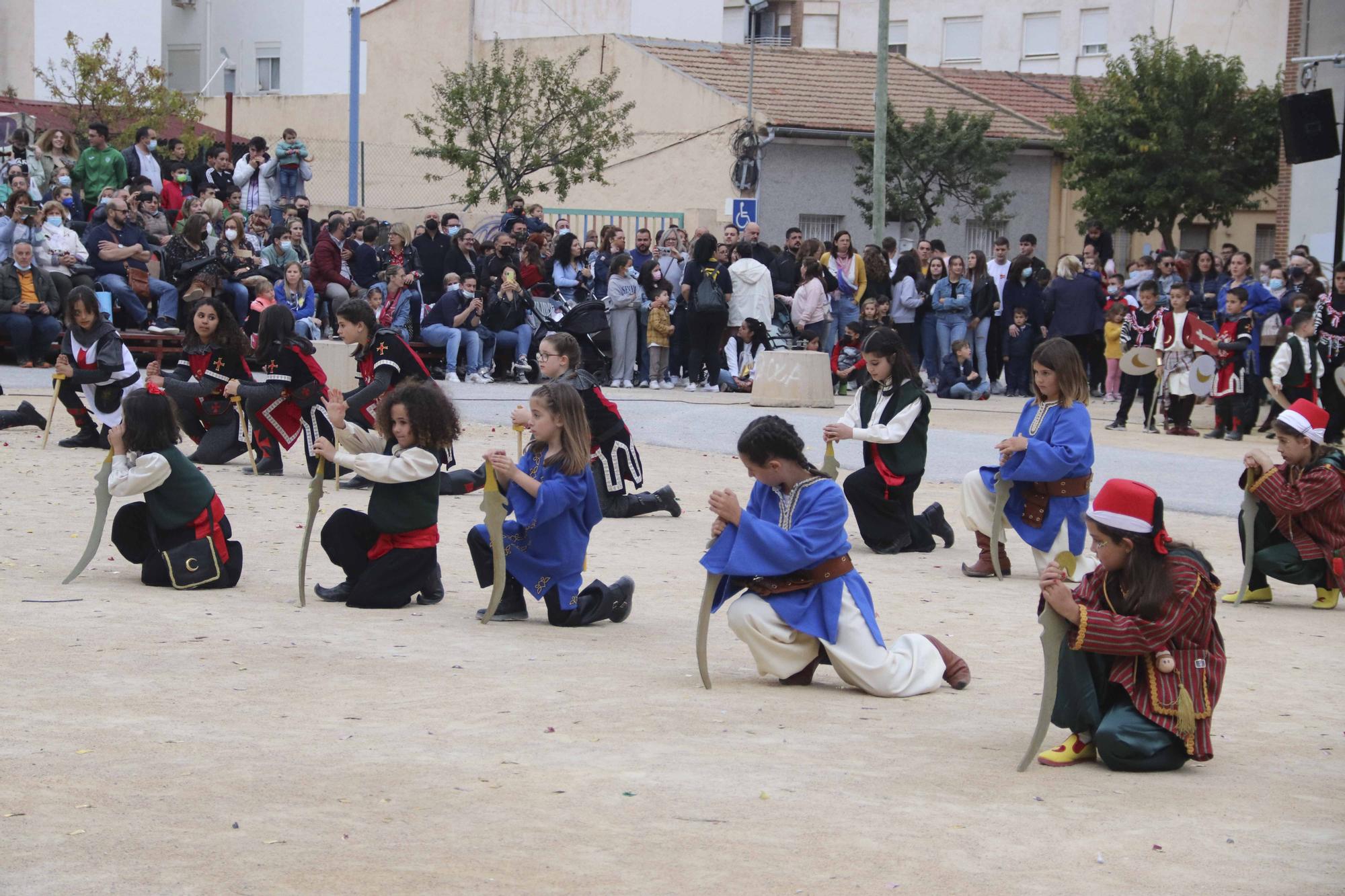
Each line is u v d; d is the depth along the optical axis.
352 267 22.06
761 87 35.56
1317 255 28.97
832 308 23.17
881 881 4.56
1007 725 6.55
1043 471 9.66
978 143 34.28
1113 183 36.47
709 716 6.49
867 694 7.02
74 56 34.72
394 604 8.65
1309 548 9.62
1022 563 10.91
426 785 5.38
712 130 34.34
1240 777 5.85
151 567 8.91
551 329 22.36
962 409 21.70
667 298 23.09
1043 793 5.54
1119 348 24.59
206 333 13.82
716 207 34.38
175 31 46.03
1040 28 49.69
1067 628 5.89
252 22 44.88
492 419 18.23
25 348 19.75
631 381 23.17
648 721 6.36
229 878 4.45
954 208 36.62
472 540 8.59
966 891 4.50
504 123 30.73
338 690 6.71
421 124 38.66
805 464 7.07
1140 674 5.94
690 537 11.50
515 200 24.55
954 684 7.19
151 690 6.59
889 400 11.09
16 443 14.73
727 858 4.72
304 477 13.64
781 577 7.04
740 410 19.78
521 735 6.07
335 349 18.69
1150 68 36.78
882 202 26.69
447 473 13.16
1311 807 5.45
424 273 22.66
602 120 31.23
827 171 34.78
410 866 4.57
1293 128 25.19
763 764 5.77
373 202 34.97
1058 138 37.88
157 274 20.95
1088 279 24.55
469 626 8.23
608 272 23.48
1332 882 4.65
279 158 24.73
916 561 10.96
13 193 19.86
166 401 8.87
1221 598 9.88
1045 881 4.60
